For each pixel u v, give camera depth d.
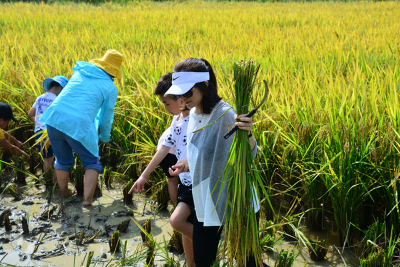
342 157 3.74
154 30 13.73
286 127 4.18
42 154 5.11
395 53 8.41
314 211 3.95
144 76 6.89
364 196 3.58
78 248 3.61
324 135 4.04
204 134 2.58
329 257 3.51
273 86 5.62
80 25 15.33
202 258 2.74
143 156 4.96
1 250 3.54
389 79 5.24
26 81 6.77
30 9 21.62
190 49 9.27
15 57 8.79
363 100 4.56
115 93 4.54
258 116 4.63
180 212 2.95
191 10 21.08
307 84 5.64
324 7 23.14
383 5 23.34
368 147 3.66
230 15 18.12
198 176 2.62
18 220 4.11
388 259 3.07
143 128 5.43
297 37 10.98
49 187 4.79
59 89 5.12
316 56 8.13
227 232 2.52
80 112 4.25
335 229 4.00
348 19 16.16
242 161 2.35
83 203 4.48
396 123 3.99
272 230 3.67
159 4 28.61
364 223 3.85
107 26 14.54
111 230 3.97
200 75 2.47
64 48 10.20
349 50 8.76
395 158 3.58
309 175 3.91
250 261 2.65
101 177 5.16
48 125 4.32
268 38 11.07
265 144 4.43
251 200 2.48
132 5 27.77
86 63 4.49
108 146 5.41
